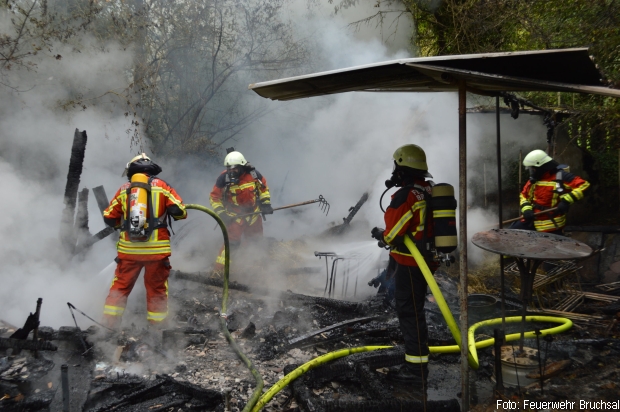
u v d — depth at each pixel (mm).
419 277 3520
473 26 6926
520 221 5738
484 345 3992
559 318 4551
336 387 3486
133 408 3104
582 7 5316
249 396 3303
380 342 4305
